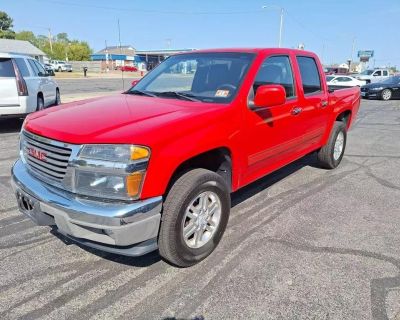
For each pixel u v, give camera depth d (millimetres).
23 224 3887
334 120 5648
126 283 2934
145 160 2609
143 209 2617
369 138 8961
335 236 3742
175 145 2789
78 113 3203
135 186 2598
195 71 4047
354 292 2854
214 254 3359
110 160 2578
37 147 2963
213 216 3285
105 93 21500
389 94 21047
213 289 2869
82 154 2633
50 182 2871
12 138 8062
